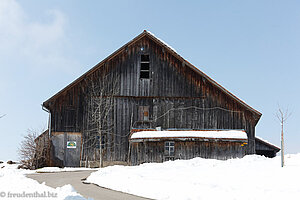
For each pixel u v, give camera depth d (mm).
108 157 26516
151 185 12320
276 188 10273
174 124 26500
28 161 26953
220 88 26375
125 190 12305
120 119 26906
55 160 26906
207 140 24047
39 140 27438
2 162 31375
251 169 14984
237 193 10070
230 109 26281
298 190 9773
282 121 15211
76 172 21250
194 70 26938
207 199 9805
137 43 27750
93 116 27078
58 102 27438
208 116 26375
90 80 27500
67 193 10070
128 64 27516
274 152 31875
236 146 24156
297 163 15797
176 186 11789
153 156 24328
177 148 24312
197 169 16219
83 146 26875
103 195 11203
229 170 15250
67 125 27219
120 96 27188
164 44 27094
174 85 26969
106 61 27469
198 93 26734
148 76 29703
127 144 26531
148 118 26766
